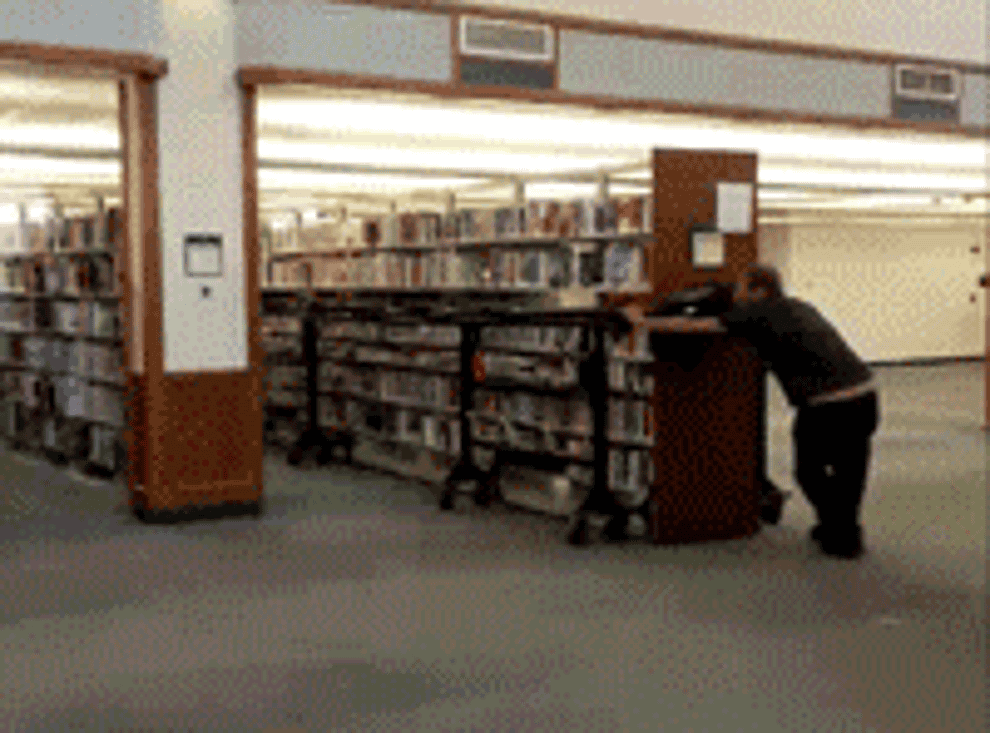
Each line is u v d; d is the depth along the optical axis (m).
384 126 8.02
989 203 15.08
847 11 8.95
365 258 9.34
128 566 5.82
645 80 7.72
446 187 10.47
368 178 9.54
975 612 4.95
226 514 7.01
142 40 6.44
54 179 9.66
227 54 6.80
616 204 6.64
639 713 3.79
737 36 8.08
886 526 6.68
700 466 6.36
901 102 8.91
